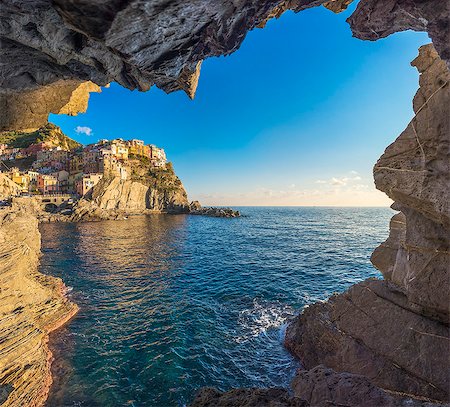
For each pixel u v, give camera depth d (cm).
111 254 4659
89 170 12244
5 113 1273
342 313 1176
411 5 700
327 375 698
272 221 12306
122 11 538
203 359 1650
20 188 10406
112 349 1748
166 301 2561
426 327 865
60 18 646
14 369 1343
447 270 804
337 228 9462
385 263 1070
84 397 1355
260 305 2425
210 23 693
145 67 770
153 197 13600
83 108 1723
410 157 815
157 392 1393
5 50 792
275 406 626
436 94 759
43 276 2712
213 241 6241
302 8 1009
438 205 740
